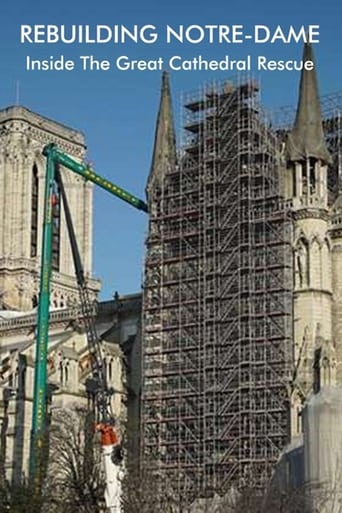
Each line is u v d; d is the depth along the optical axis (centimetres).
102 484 13575
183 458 14962
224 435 14675
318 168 15212
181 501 13075
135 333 17888
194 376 15238
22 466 17012
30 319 19612
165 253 16050
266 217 15188
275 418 14325
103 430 10131
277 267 14900
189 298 15600
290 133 15588
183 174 16250
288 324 14612
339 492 10919
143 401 15575
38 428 15900
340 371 14600
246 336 14888
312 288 14638
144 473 14012
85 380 17238
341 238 15038
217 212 15700
